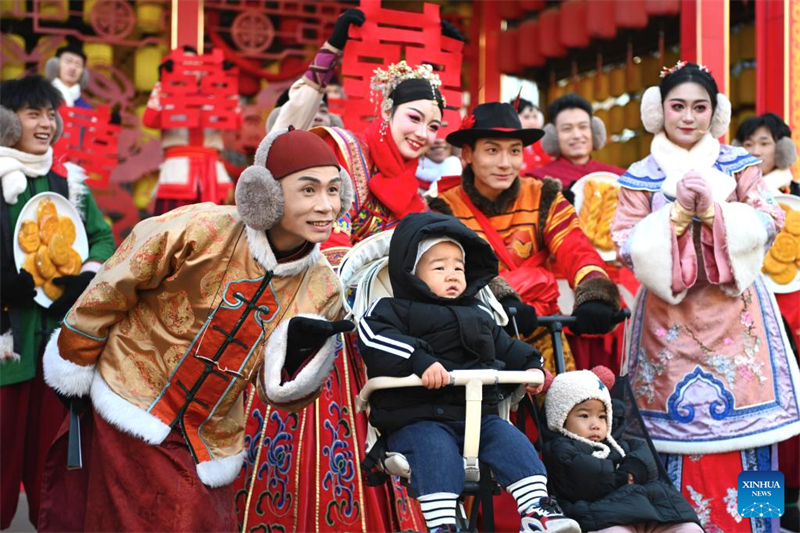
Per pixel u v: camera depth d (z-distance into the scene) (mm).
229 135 11195
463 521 3768
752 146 7336
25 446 5555
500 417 3963
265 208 3580
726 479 5078
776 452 5145
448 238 3932
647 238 5078
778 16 9344
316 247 3830
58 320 5551
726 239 4965
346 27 5234
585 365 6059
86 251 5812
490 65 11500
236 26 11383
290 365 3840
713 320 5113
